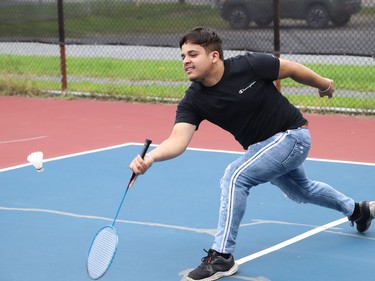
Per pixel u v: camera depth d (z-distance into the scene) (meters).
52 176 11.36
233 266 7.48
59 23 18.06
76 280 7.44
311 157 12.39
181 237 8.65
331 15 15.30
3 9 18.69
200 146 13.20
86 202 10.03
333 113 15.78
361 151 12.74
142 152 7.05
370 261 7.86
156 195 10.30
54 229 8.96
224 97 7.21
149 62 22.39
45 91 18.64
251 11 15.95
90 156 12.61
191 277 7.35
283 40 15.79
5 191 10.60
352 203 8.37
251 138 7.46
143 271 7.65
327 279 7.40
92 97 18.08
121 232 8.83
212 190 10.50
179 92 17.89
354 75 19.34
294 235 8.68
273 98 7.37
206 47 7.09
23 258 8.03
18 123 15.58
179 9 16.78
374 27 15.09
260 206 9.73
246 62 7.26
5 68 22.23
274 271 7.61
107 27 17.55
